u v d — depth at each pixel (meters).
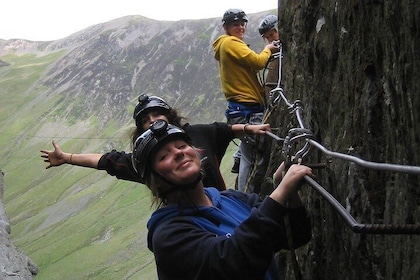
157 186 3.23
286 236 3.00
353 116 4.15
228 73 7.75
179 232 2.97
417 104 2.79
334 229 4.35
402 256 2.97
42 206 138.38
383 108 3.57
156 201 3.29
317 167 3.49
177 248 2.90
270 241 2.72
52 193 145.75
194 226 3.01
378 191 3.61
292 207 3.12
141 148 3.17
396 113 3.21
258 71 7.99
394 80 3.21
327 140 4.81
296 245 3.25
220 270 2.71
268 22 8.60
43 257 97.19
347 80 4.39
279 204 2.80
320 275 4.80
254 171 7.26
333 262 4.43
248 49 7.49
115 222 107.38
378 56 3.62
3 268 16.48
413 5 2.81
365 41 3.94
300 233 3.18
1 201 22.31
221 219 3.11
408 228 2.17
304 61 6.16
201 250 2.82
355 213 3.91
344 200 4.15
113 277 79.50
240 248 2.69
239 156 9.16
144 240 92.19
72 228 110.88
